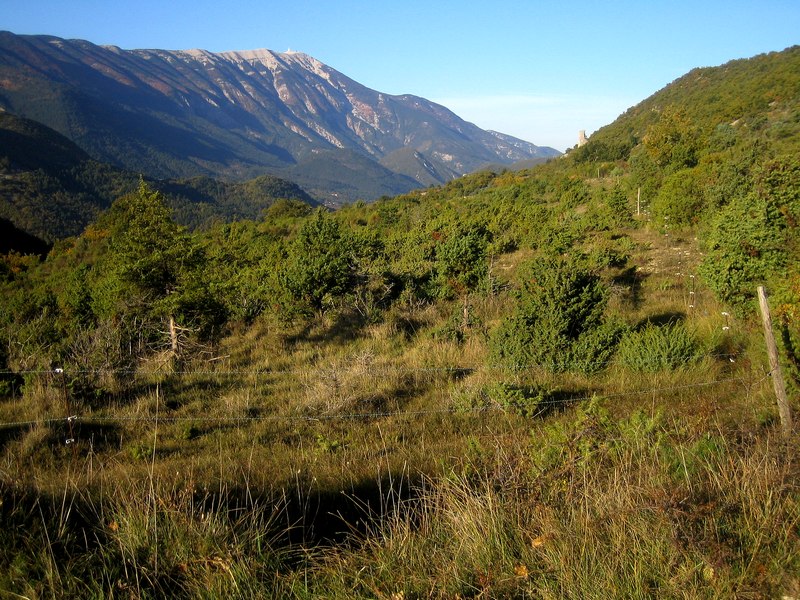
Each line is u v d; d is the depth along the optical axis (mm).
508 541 3168
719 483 3502
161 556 3229
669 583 2717
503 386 6992
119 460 5922
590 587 2742
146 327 10586
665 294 13172
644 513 3156
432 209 36531
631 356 8141
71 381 7816
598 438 4445
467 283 13859
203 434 6734
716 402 6238
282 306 12938
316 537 3744
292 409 7477
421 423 6723
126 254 10922
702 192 20125
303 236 17422
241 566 3039
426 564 3076
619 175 43344
